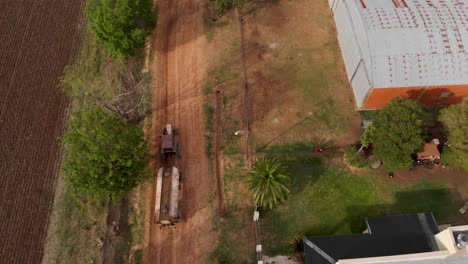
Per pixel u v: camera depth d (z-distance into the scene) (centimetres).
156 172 4297
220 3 5244
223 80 4934
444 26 4375
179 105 4756
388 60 4253
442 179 4222
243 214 4019
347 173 4253
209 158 4369
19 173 4356
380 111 3972
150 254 3834
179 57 5162
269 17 5516
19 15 5644
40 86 4988
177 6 5681
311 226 3934
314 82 4912
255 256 3781
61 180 4344
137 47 4875
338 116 4647
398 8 4534
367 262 2936
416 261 2947
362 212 4016
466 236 2978
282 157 4347
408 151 3756
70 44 5416
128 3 4653
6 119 4712
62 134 4647
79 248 3922
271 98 4784
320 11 5591
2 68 5116
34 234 4019
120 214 4094
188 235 3919
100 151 3500
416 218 3569
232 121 4619
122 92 4853
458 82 4269
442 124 4488
